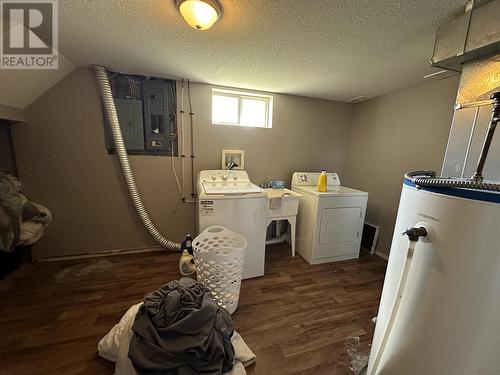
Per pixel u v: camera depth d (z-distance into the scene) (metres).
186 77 2.22
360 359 1.28
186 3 1.06
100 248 2.39
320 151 3.04
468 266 0.70
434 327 0.77
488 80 1.14
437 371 0.77
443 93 2.01
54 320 1.48
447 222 0.74
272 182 2.77
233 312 1.62
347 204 2.40
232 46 1.55
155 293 1.23
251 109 2.74
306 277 2.12
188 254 1.99
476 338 0.70
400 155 2.43
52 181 2.14
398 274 0.92
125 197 2.38
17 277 1.95
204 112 2.46
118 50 1.66
